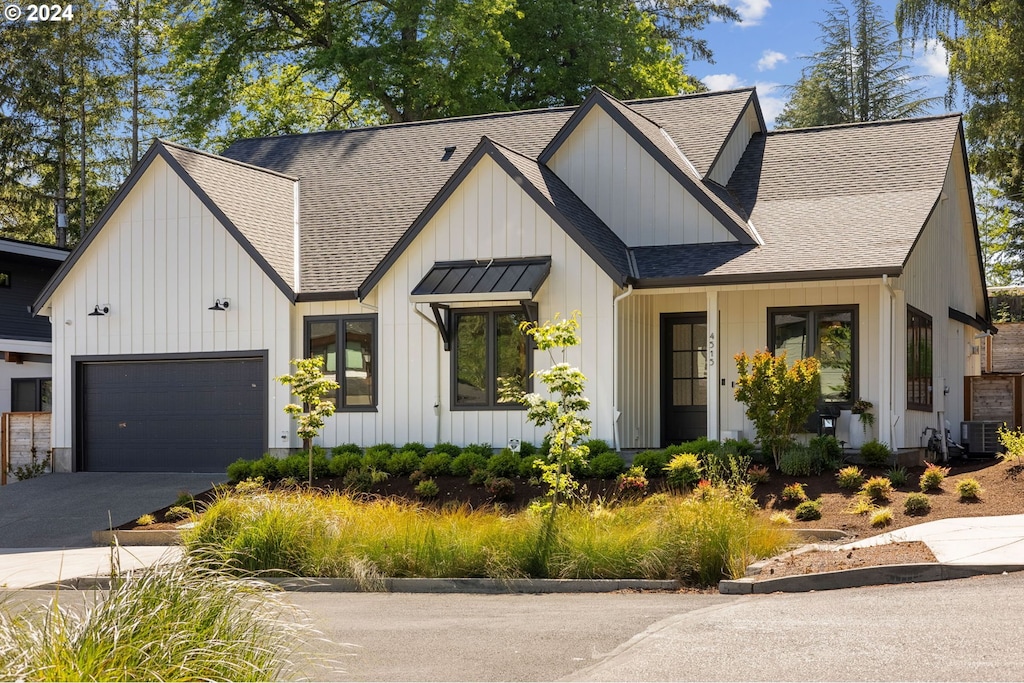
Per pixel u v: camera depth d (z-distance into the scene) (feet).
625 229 71.82
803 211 69.97
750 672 24.72
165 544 56.13
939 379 76.89
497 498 58.13
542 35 131.23
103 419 78.79
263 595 24.59
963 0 106.11
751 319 67.72
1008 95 110.52
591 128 73.36
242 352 74.38
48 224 155.02
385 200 81.00
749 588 37.14
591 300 65.51
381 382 71.20
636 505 52.75
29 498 70.13
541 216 67.00
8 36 135.03
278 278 72.84
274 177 84.28
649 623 32.12
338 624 34.01
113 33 139.03
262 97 143.13
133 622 21.61
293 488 63.67
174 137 140.97
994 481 52.60
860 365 64.69
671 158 70.90
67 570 48.32
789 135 80.07
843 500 52.03
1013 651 25.07
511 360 67.87
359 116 148.56
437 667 27.30
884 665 24.52
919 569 35.99
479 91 125.39
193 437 76.23
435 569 43.29
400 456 64.85
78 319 79.10
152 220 77.15
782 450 58.59
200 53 131.95
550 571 42.19
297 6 131.13
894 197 68.95
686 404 70.18
